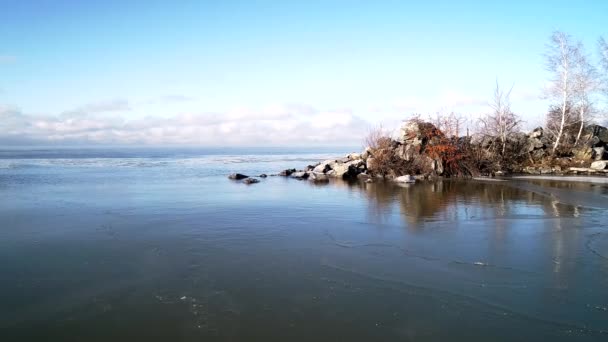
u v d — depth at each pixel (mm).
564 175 34656
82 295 9703
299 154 101625
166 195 24641
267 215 18406
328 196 24016
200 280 10586
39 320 8547
